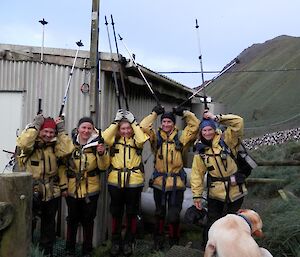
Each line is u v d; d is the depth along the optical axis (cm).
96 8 563
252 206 748
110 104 591
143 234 618
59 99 594
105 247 542
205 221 519
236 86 9775
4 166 625
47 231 466
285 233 456
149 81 704
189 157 886
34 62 611
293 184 820
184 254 405
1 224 266
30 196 288
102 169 483
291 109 6425
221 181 448
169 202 507
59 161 469
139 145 490
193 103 1127
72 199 482
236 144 453
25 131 430
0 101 636
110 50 556
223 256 295
